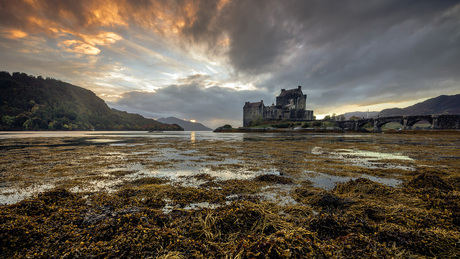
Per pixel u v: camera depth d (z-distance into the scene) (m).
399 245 3.18
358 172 10.08
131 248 2.97
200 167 11.59
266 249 2.79
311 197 5.86
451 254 2.96
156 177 9.26
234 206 4.48
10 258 2.88
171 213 4.84
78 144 29.05
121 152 19.16
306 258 2.70
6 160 14.09
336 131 81.88
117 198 5.87
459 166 11.81
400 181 8.45
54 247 3.10
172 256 2.86
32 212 4.61
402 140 36.53
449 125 65.06
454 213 4.23
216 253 3.08
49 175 9.58
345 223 3.82
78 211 4.76
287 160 13.97
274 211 5.12
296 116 115.38
